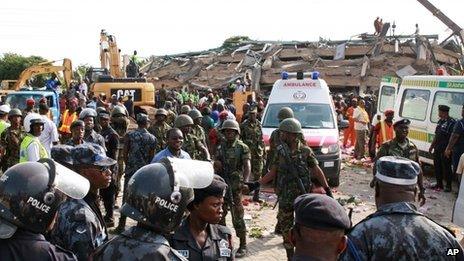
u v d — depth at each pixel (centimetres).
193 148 830
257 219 864
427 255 267
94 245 300
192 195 238
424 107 1271
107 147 845
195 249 306
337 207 221
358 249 273
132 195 225
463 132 1012
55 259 238
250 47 4281
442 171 1098
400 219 277
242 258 670
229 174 651
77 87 2645
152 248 220
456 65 3769
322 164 1062
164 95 2444
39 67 2755
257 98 2447
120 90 2216
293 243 229
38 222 232
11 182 229
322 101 1210
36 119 723
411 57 3475
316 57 3816
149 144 794
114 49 2983
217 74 4128
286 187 622
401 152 711
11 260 228
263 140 1003
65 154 339
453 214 638
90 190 341
